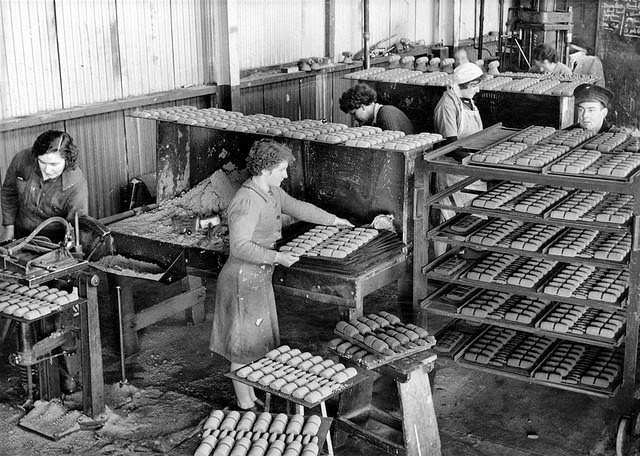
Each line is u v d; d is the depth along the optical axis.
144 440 4.95
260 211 5.01
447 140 6.69
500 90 8.28
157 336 6.47
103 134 8.13
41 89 7.38
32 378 5.42
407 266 5.57
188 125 6.46
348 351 4.67
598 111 6.03
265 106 10.52
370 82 9.02
